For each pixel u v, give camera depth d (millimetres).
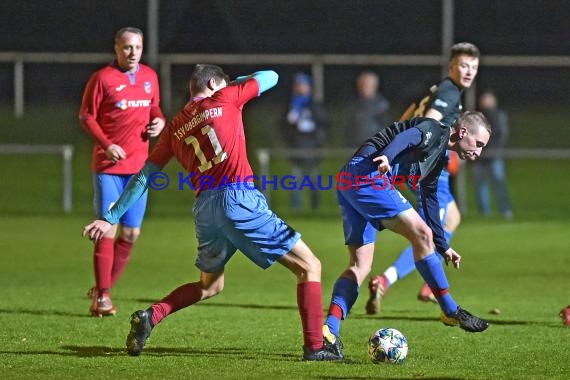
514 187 57562
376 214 18266
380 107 48688
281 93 58594
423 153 17797
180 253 35656
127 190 17531
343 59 51406
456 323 18672
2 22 59781
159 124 23969
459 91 23281
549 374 16594
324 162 60375
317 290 17422
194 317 22688
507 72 60688
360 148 18516
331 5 59281
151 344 19234
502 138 48250
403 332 20922
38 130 59062
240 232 17094
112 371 16531
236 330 20938
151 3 50812
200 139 17203
